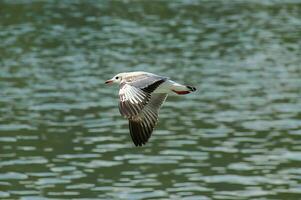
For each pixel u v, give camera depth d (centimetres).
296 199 1869
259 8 5106
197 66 3409
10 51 3756
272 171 2056
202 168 2083
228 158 2162
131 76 962
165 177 2008
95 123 2509
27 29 4344
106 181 1978
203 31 4306
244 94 2897
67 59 3562
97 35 4175
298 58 3588
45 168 2080
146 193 1895
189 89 1075
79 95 2877
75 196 1881
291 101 2784
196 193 1902
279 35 4181
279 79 3152
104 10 4997
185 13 4903
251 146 2270
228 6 5188
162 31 4303
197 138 2345
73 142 2308
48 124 2492
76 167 2089
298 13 4916
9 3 5219
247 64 3450
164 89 1066
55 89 2966
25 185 1956
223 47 3862
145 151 2227
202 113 2636
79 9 5025
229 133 2398
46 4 5209
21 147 2258
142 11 4975
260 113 2623
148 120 1070
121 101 915
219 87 3008
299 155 2183
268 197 1877
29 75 3216
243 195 1891
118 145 2281
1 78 3153
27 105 2725
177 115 2614
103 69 3331
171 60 3538
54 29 4353
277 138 2345
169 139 2338
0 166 2091
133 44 3938
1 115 2588
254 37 4131
